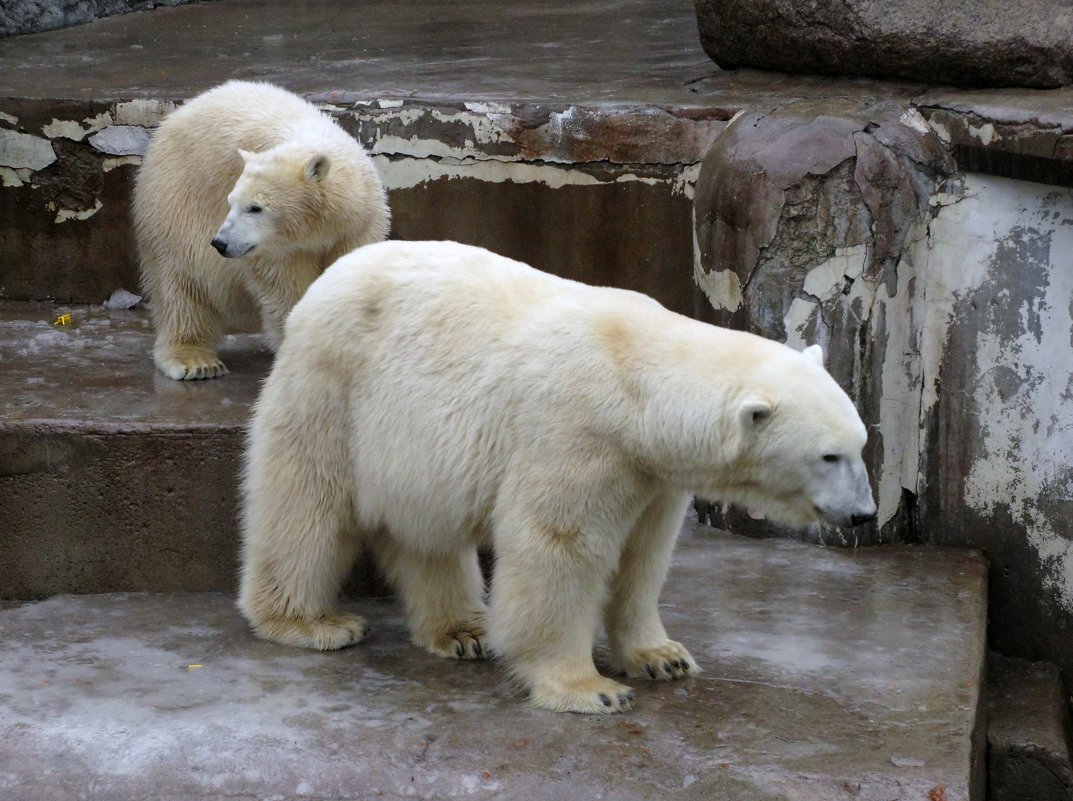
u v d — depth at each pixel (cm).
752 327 752
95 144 928
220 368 799
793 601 684
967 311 755
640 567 582
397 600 698
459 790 501
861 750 528
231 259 788
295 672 596
